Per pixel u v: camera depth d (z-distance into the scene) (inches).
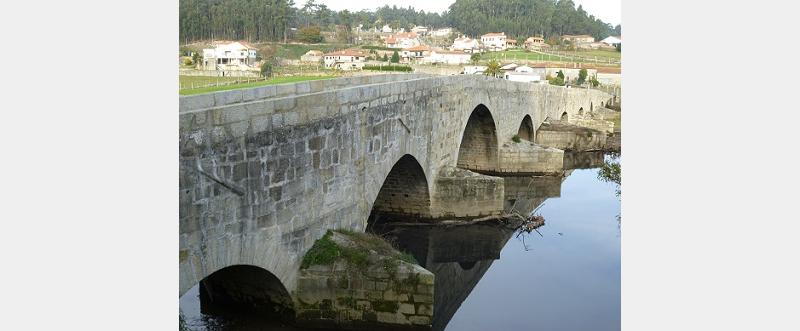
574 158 2244.1
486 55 6131.9
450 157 1238.3
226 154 535.5
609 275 973.2
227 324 685.3
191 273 504.4
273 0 4618.6
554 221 1321.4
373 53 5329.7
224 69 2780.5
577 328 770.2
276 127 598.9
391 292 681.6
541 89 2249.0
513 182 1742.1
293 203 639.1
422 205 1179.3
